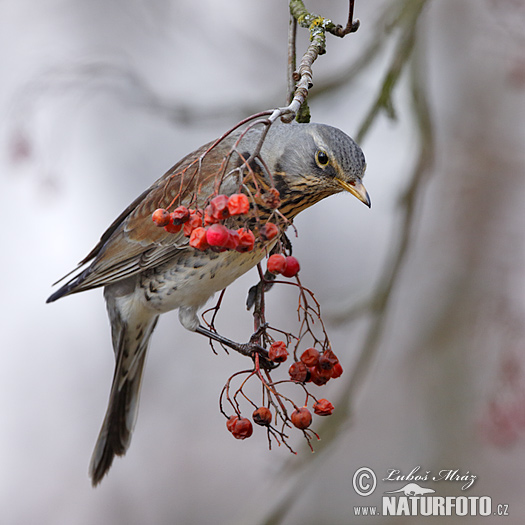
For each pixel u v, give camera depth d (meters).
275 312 14.52
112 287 9.52
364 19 13.16
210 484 14.48
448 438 13.02
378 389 13.77
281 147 8.48
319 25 7.03
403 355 13.61
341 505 13.42
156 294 9.15
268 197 5.80
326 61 13.42
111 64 11.10
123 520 14.28
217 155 8.70
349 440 13.62
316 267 14.83
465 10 12.27
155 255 8.98
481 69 12.89
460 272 12.80
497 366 10.26
